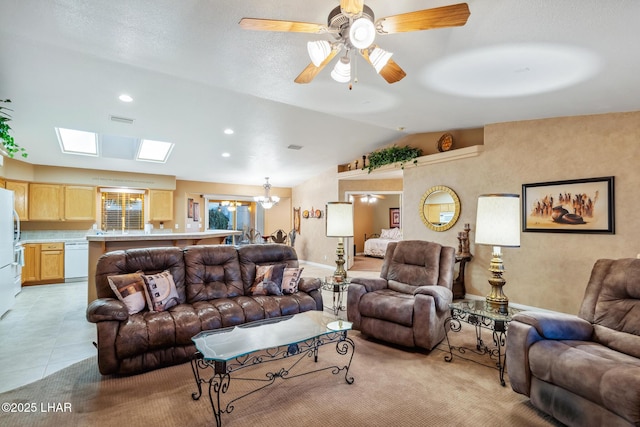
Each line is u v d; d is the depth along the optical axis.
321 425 1.92
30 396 2.21
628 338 1.95
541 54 2.43
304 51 2.55
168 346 2.61
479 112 4.06
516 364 2.12
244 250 3.66
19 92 3.77
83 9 2.03
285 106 4.62
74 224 6.67
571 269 4.01
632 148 3.63
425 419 1.98
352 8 1.64
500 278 2.73
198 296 3.18
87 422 1.93
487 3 1.86
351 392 2.29
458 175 5.18
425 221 5.64
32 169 6.03
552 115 4.07
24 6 2.01
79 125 4.83
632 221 3.61
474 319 2.84
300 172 8.32
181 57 2.68
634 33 2.06
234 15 2.08
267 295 3.38
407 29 1.77
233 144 6.07
